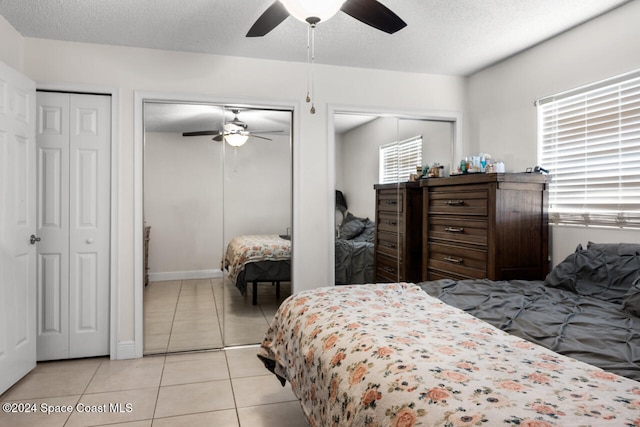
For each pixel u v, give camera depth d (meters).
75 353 3.12
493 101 3.69
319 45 3.19
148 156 3.33
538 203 2.89
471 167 3.36
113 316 3.15
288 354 1.92
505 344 1.35
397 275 3.88
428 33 2.96
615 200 2.62
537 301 2.03
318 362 1.50
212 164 3.48
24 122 2.70
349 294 2.08
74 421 2.18
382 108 3.78
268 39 3.07
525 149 3.34
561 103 3.03
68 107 3.10
